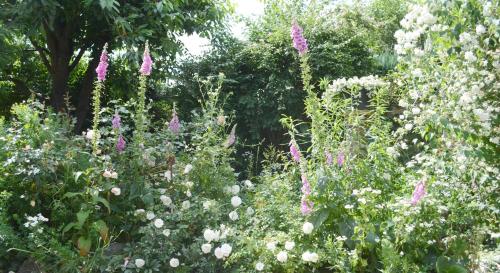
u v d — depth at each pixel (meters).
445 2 2.92
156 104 7.44
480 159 2.92
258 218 3.59
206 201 3.62
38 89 7.90
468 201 3.03
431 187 3.03
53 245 3.35
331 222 3.26
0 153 3.81
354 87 3.99
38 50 7.14
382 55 8.99
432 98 3.13
